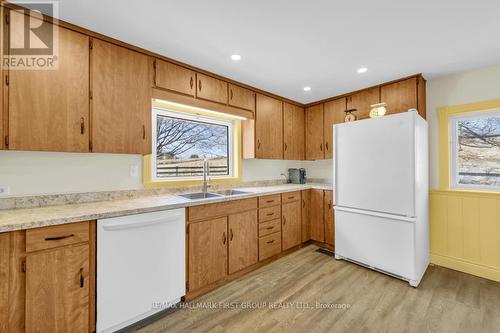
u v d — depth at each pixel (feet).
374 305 6.27
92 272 4.95
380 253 8.02
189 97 7.72
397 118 7.57
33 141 5.01
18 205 5.50
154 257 5.82
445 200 8.63
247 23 5.53
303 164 13.73
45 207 5.68
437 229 8.80
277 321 5.65
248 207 8.32
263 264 9.00
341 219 9.22
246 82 9.34
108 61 6.03
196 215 6.76
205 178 8.85
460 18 5.33
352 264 8.94
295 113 12.03
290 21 5.46
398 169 7.54
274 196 9.42
